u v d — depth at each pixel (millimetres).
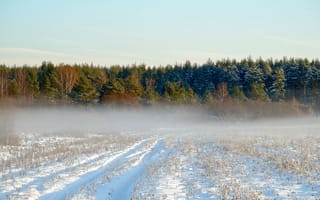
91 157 23281
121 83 85812
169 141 36375
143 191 13125
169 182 14789
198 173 16891
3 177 15883
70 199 11938
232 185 13781
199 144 33031
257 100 78812
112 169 18438
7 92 84562
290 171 16172
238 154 23516
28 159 21172
